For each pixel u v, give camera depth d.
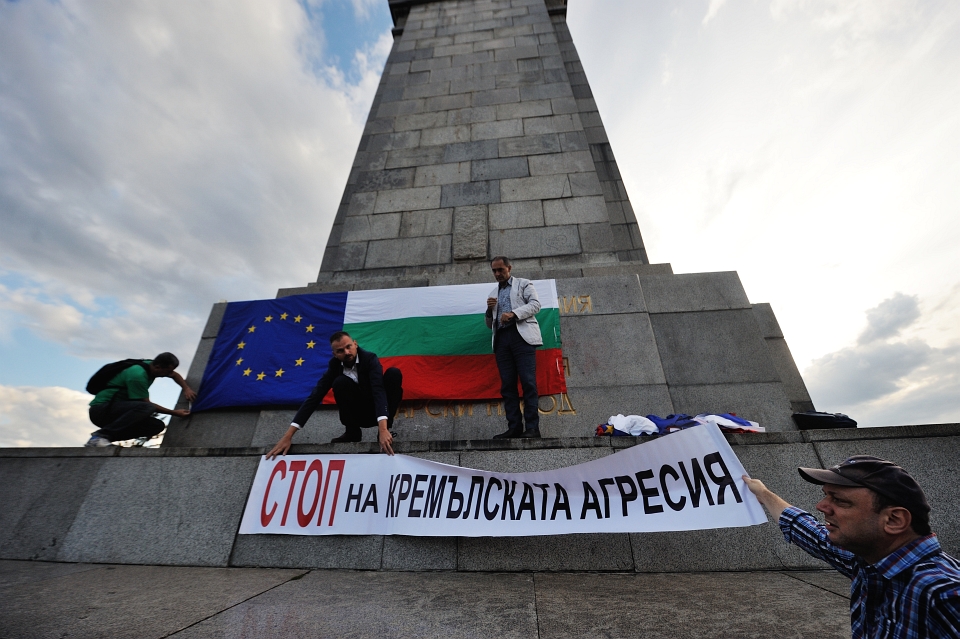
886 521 1.43
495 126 9.23
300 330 6.26
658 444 3.49
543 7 12.15
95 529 4.00
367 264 7.52
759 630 2.21
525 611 2.54
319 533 3.71
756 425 4.26
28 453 4.45
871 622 1.43
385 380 4.67
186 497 4.04
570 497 3.49
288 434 4.14
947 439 3.64
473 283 6.53
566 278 6.35
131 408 5.04
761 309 6.57
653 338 5.71
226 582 3.18
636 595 2.78
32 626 2.33
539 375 5.55
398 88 10.50
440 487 3.69
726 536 3.45
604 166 8.92
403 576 3.31
